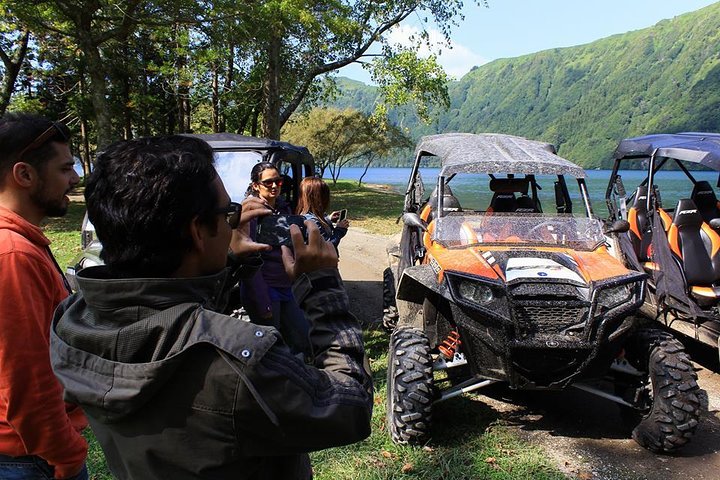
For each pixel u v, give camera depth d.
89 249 5.46
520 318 3.89
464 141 5.79
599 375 3.98
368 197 26.91
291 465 1.40
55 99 27.39
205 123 29.11
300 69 22.34
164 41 19.06
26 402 1.70
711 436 4.30
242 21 13.38
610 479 3.69
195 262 1.27
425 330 4.79
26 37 21.94
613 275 4.04
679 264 5.91
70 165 2.01
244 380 1.14
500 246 4.61
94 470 3.60
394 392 4.02
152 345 1.16
